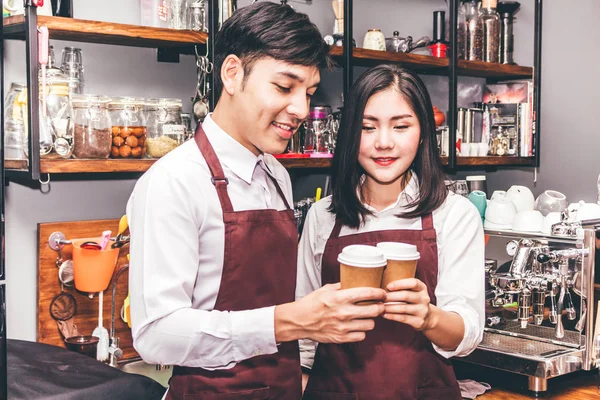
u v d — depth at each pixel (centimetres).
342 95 291
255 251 130
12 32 201
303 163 253
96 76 234
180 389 131
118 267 234
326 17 295
